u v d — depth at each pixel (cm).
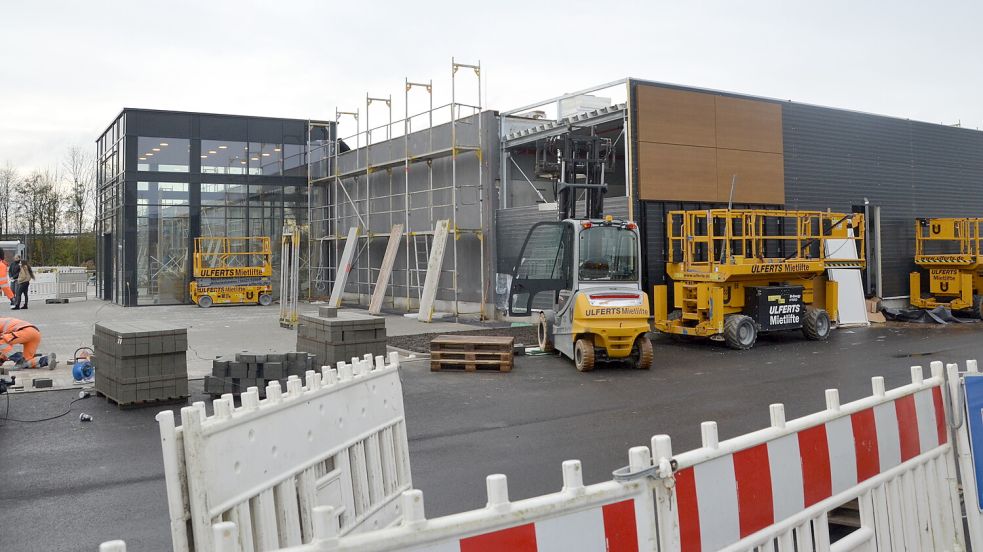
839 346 1653
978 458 455
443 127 2539
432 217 2553
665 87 1989
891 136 2489
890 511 414
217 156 3177
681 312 1798
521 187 2398
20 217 5522
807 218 1819
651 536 280
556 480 695
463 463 761
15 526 593
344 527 407
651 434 873
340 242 3225
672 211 1881
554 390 1173
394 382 502
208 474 286
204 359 1500
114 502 651
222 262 3159
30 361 1395
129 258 3014
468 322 2248
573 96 2141
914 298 2375
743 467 325
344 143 3381
